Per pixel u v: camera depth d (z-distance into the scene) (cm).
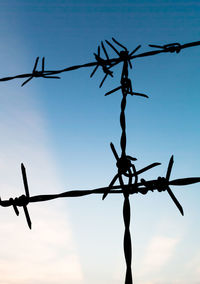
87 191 190
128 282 153
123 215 168
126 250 158
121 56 208
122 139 180
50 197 196
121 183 173
